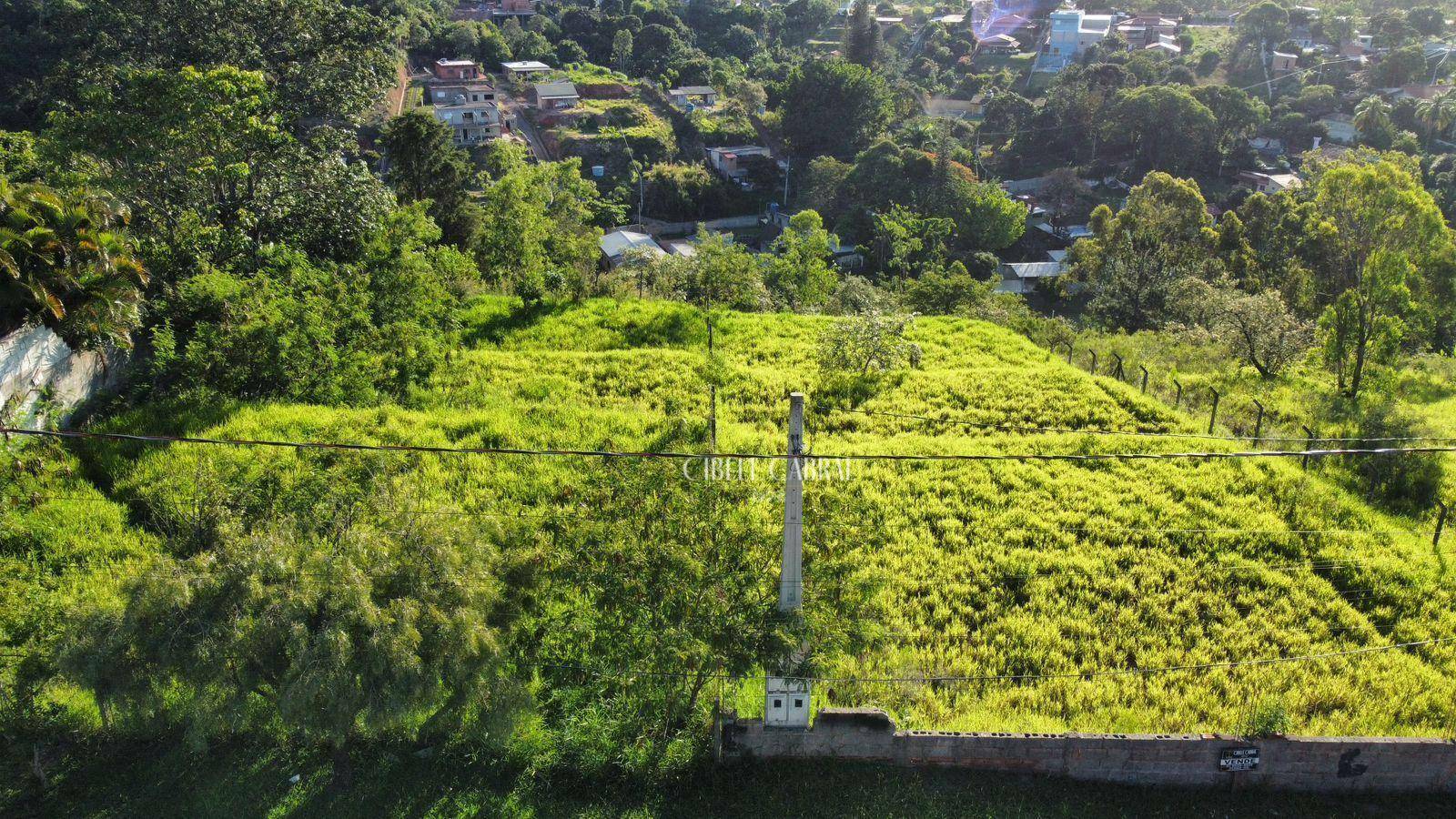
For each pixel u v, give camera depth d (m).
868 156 89.19
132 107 29.53
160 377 24.80
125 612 12.82
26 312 21.33
